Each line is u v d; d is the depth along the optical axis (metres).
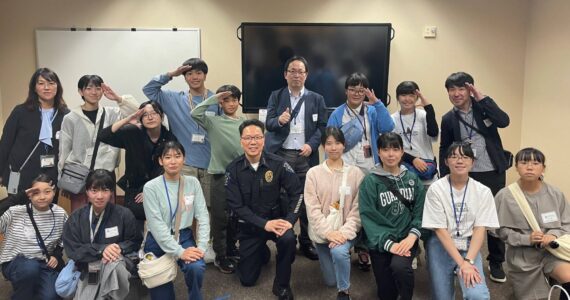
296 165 3.16
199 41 4.50
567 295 2.23
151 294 2.48
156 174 2.91
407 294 2.44
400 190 2.59
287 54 4.38
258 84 4.43
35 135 2.98
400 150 2.58
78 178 2.90
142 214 2.85
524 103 4.49
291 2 4.45
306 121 3.19
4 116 4.55
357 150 3.04
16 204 2.63
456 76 2.87
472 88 2.82
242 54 4.38
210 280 2.97
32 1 4.42
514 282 2.56
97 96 2.99
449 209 2.45
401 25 4.47
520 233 2.50
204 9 4.48
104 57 4.51
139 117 2.83
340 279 2.55
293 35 4.36
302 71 3.13
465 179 2.46
